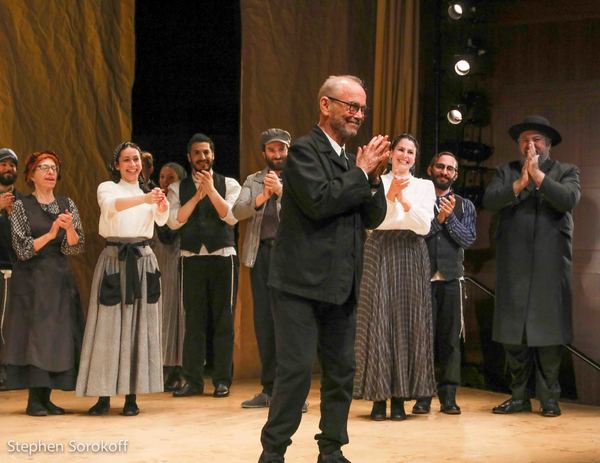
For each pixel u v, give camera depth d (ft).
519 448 15.76
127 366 17.98
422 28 25.11
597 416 19.27
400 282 18.29
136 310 18.17
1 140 21.34
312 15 24.98
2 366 20.83
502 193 19.34
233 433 16.52
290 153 12.39
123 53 22.81
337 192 11.98
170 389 21.99
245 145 24.12
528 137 19.71
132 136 25.41
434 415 19.01
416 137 24.94
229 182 21.17
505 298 19.51
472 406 20.30
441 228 19.42
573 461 14.84
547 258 19.26
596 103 21.85
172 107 25.68
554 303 19.17
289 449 15.30
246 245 19.24
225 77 25.88
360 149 12.48
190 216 20.88
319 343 12.91
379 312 18.16
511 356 19.58
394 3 24.99
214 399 20.48
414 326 18.37
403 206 17.83
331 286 12.30
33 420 17.60
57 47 22.02
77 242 18.39
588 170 21.81
